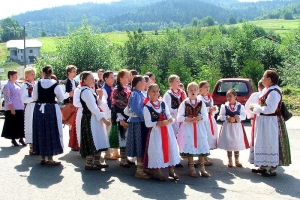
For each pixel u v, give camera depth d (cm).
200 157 665
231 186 611
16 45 7000
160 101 631
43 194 571
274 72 660
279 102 652
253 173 686
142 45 4016
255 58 2766
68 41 2656
